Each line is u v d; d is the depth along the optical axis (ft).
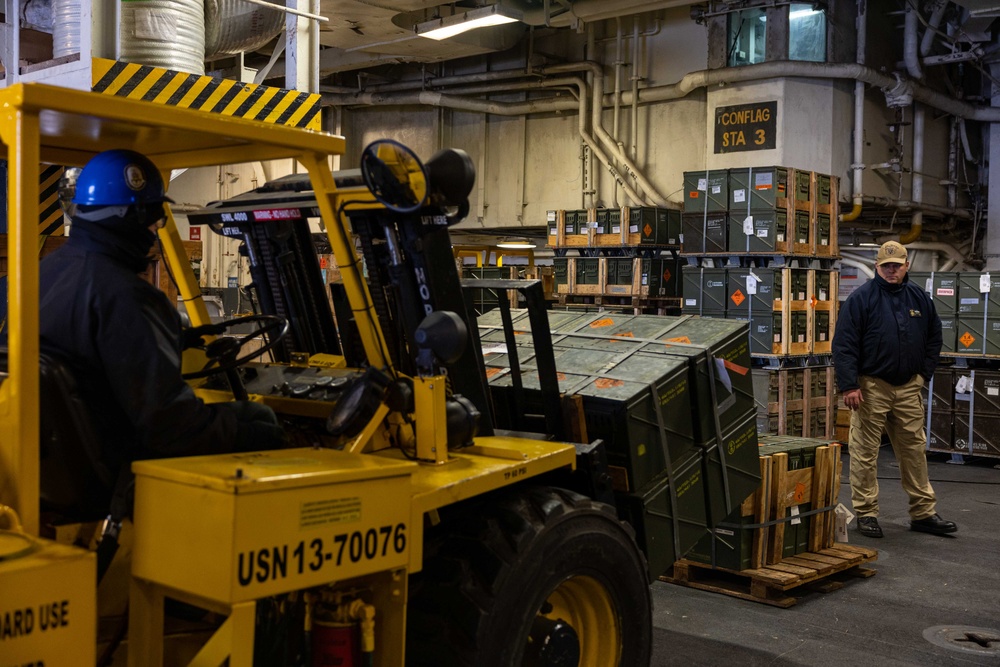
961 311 36.35
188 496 7.26
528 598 9.80
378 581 8.62
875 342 23.44
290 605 8.89
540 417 13.87
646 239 41.24
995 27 50.19
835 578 20.35
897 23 50.19
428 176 9.74
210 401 10.68
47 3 22.59
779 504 19.13
